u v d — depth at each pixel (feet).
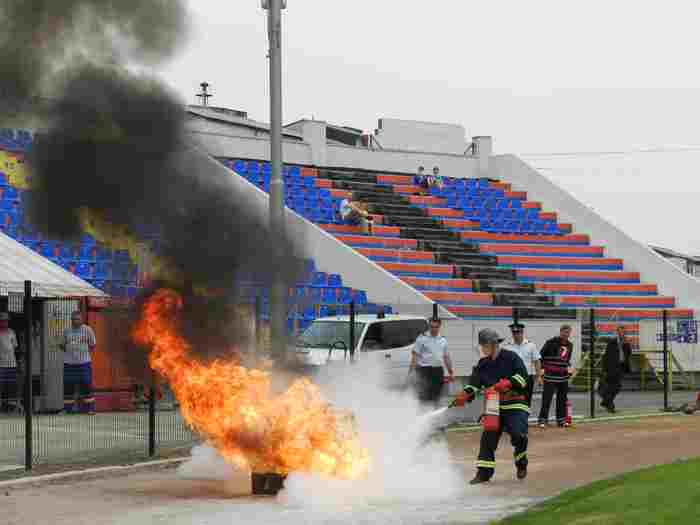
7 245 78.79
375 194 140.05
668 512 30.99
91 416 65.36
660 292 134.82
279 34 56.29
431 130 168.86
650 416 79.05
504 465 48.67
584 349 114.11
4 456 51.60
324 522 33.94
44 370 72.02
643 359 113.70
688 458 47.65
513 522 32.58
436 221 138.62
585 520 31.04
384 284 107.76
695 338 115.75
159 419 58.65
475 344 92.73
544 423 69.00
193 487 43.09
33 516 36.01
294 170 140.97
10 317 75.97
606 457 51.70
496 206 150.41
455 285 121.29
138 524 34.06
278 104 56.34
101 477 46.39
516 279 129.29
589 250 141.38
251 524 33.78
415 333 75.00
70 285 74.08
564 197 150.51
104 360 72.13
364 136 176.04
